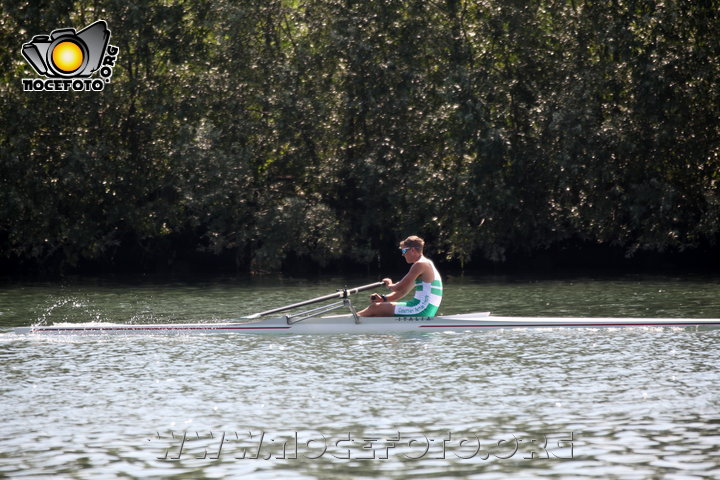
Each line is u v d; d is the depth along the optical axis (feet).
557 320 198.80
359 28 422.00
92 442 107.34
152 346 178.81
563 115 386.73
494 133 387.96
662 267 435.12
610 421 114.62
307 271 446.19
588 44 412.57
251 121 439.22
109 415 120.06
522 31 412.77
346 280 381.19
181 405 125.49
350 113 433.48
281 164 455.63
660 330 195.93
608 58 407.85
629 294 288.92
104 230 431.84
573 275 391.45
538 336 187.42
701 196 404.16
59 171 395.14
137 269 454.81
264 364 156.76
